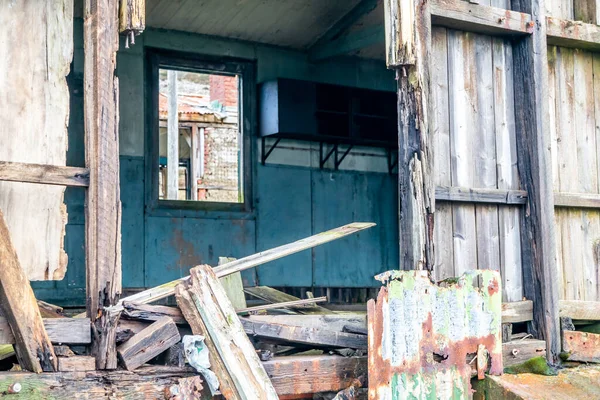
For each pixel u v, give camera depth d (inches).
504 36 268.8
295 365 202.1
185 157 866.8
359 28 396.5
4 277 167.0
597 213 289.1
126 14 188.7
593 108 293.4
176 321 191.0
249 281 393.7
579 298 281.0
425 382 209.9
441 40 254.8
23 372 167.3
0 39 186.7
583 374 241.4
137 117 377.1
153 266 375.6
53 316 204.7
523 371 247.6
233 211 397.7
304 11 382.9
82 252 352.8
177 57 390.3
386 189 442.9
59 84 193.5
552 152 280.4
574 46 288.5
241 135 404.2
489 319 225.6
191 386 179.6
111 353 176.2
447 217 251.1
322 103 403.5
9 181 181.8
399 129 237.9
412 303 209.5
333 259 419.8
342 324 228.1
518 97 269.3
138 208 374.3
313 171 420.8
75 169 182.9
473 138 258.8
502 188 263.7
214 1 368.8
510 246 264.5
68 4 195.9
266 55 410.6
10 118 186.7
